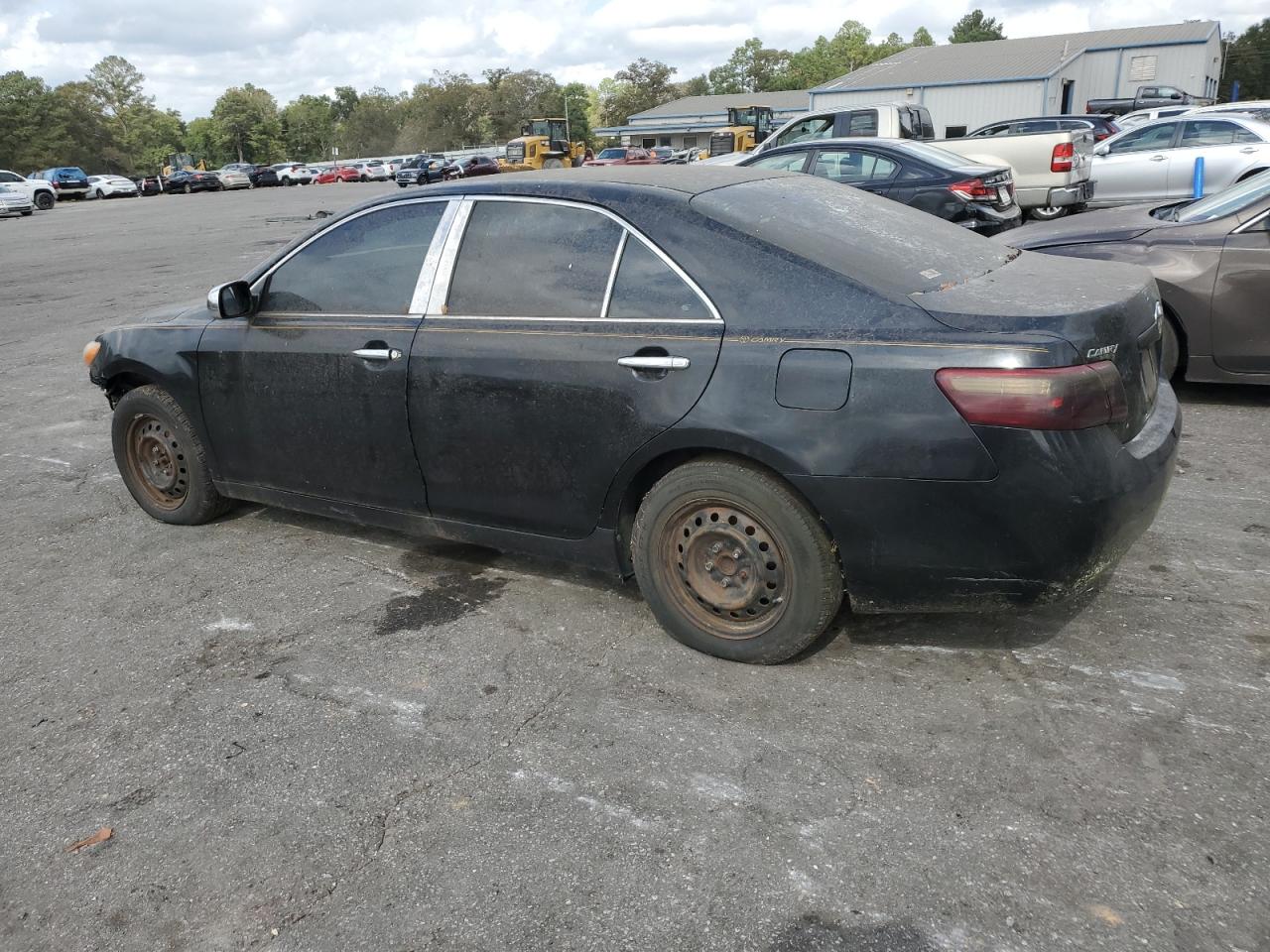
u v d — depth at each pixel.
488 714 3.19
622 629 3.70
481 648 3.62
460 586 4.14
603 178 3.63
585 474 3.47
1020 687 3.16
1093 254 6.15
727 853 2.52
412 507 4.00
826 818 2.62
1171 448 3.18
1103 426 2.88
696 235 3.27
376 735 3.11
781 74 122.50
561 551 3.68
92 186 60.38
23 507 5.39
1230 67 92.00
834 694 3.18
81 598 4.21
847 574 3.09
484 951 2.26
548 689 3.32
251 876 2.54
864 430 2.92
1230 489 4.75
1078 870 2.39
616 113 120.69
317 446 4.18
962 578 2.97
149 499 5.02
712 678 3.32
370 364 3.88
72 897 2.50
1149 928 2.21
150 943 2.35
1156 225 6.14
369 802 2.79
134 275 15.91
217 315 4.19
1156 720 2.95
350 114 135.25
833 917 2.29
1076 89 42.56
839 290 3.05
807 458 2.99
